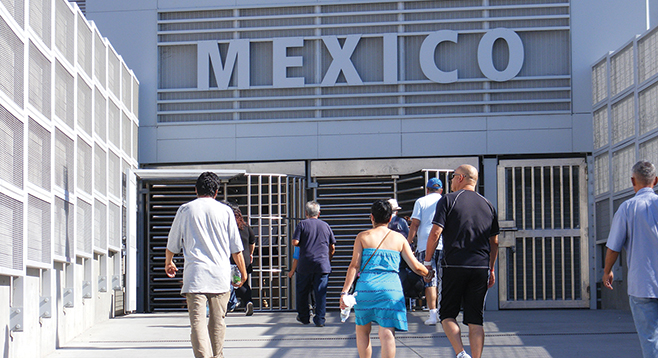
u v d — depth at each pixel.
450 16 13.08
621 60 11.69
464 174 6.87
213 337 6.51
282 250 13.05
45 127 7.51
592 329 9.34
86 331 9.48
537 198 12.95
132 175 12.01
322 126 13.14
